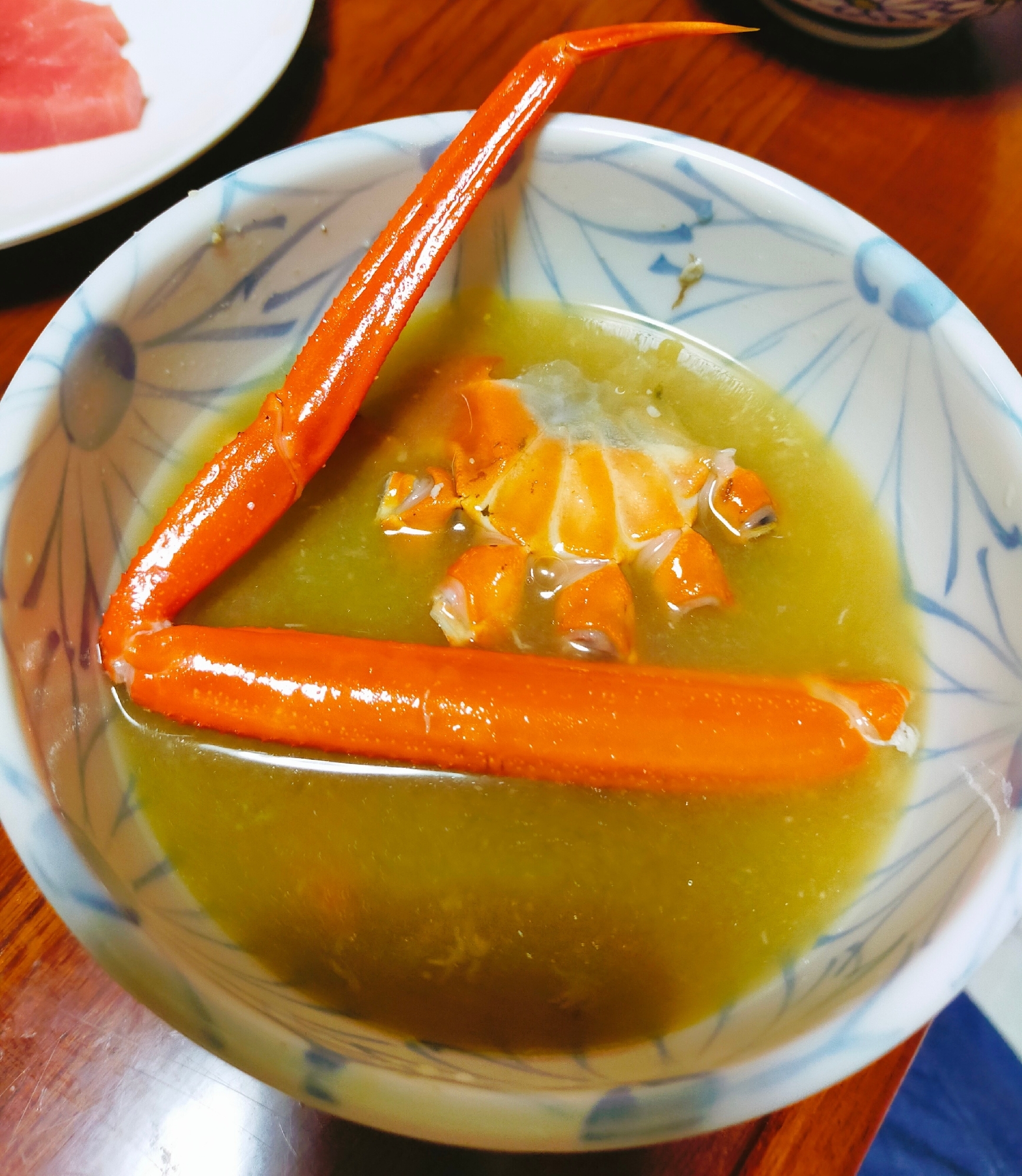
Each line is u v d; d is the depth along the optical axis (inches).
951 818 6.3
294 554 7.5
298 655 6.2
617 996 6.0
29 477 6.0
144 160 9.6
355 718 6.1
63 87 9.6
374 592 7.4
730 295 8.4
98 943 4.7
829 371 8.1
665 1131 4.5
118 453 7.0
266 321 7.9
